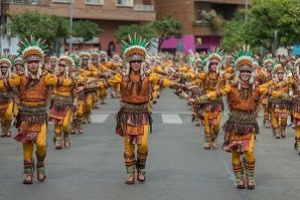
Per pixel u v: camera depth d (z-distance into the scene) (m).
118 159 12.87
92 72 18.50
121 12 59.62
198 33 65.94
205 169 11.81
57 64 14.39
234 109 10.07
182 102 29.70
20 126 10.20
